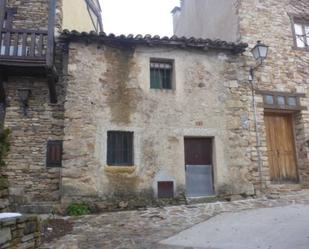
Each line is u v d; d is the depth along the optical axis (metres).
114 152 8.37
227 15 10.90
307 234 5.17
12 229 3.62
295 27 10.80
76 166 7.90
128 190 8.10
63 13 9.36
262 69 9.93
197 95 9.12
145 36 8.75
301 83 10.24
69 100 8.22
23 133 8.34
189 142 9.03
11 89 8.52
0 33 7.84
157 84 9.16
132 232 5.95
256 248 4.79
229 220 6.47
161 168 8.45
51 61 7.78
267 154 9.74
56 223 6.63
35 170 8.20
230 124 9.19
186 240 5.39
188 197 8.54
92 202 7.79
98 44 8.74
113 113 8.44
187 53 9.36
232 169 8.92
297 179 9.84
